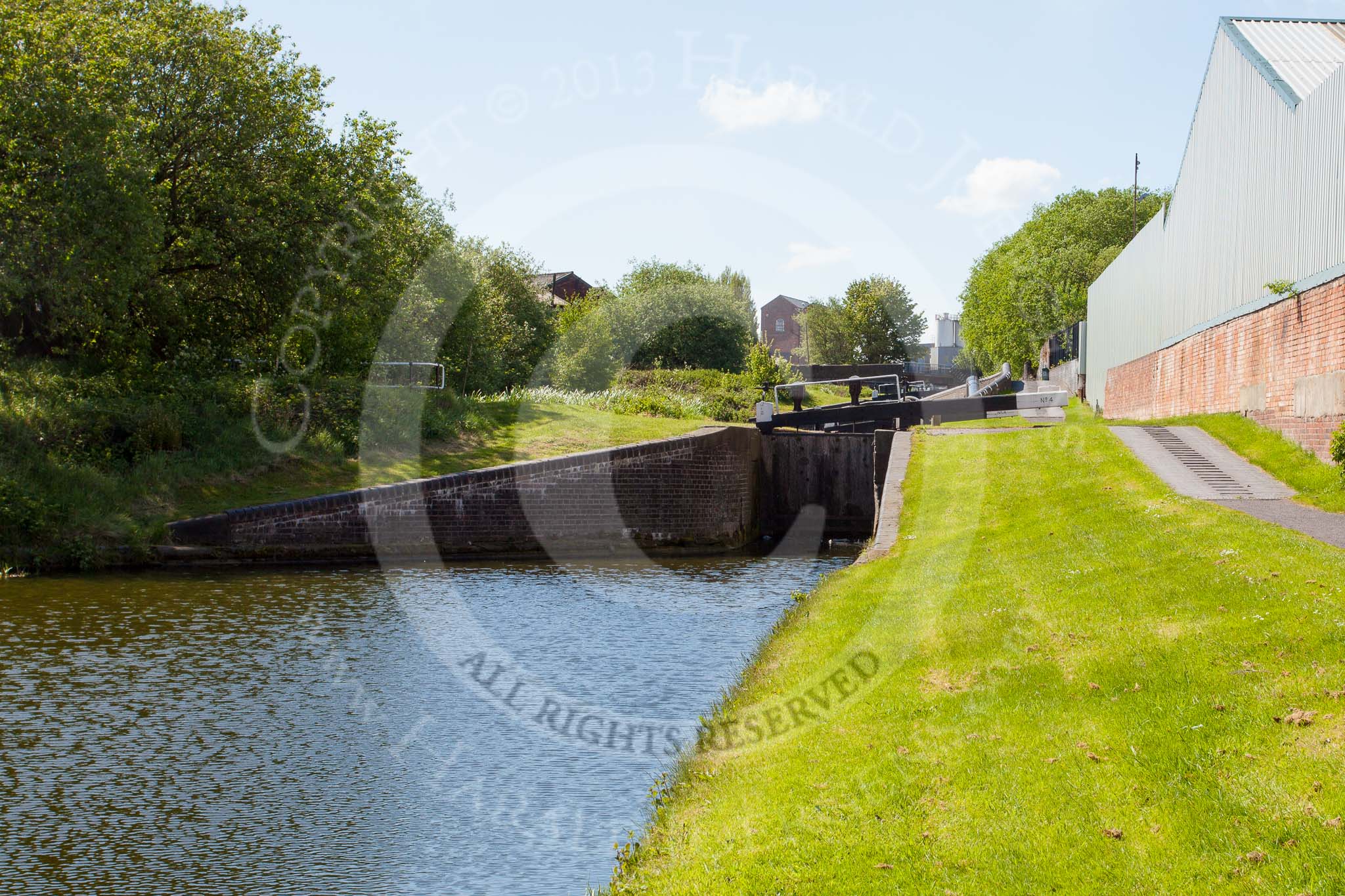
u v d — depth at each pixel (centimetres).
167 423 2567
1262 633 902
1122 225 7912
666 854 702
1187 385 3172
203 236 2977
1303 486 1853
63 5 2858
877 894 588
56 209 2528
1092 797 673
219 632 1584
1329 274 2008
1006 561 1438
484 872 780
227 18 3241
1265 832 603
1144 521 1512
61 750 1048
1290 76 2425
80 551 2169
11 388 2528
